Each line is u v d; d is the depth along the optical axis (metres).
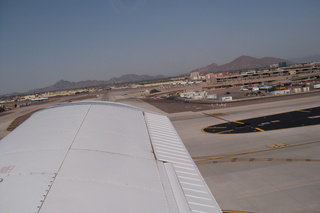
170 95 118.94
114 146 6.69
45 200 4.07
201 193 5.33
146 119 10.48
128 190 4.71
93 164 5.45
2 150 6.44
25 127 8.20
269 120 36.59
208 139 30.09
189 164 6.78
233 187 17.00
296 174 18.06
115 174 5.21
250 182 17.48
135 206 4.27
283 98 60.53
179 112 54.41
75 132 7.25
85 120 8.48
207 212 4.64
